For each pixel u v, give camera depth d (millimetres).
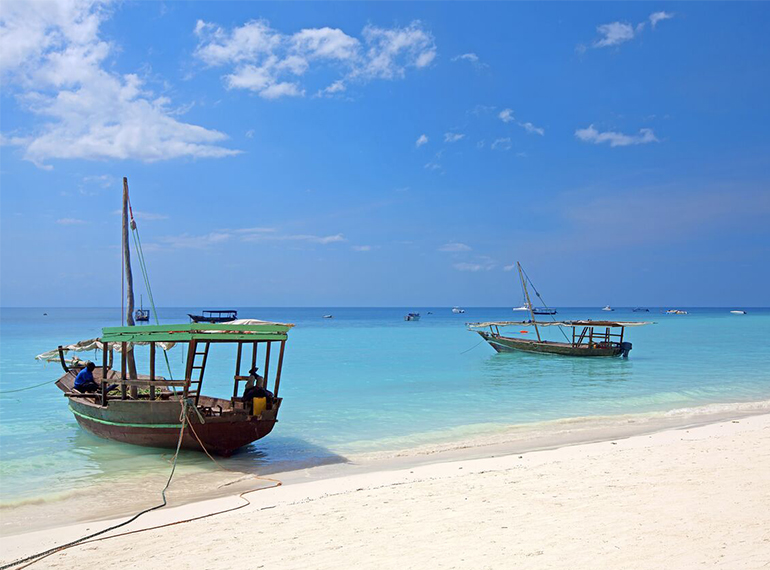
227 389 28375
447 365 36469
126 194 20422
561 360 38750
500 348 43781
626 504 8398
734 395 24094
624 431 16438
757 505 7941
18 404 22969
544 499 8977
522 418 19125
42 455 14516
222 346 55406
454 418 19250
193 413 13570
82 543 8336
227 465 13555
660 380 29141
